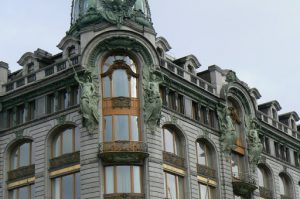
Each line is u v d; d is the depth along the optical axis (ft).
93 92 186.50
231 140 218.18
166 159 193.06
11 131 206.59
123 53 192.75
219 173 212.43
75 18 225.35
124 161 181.16
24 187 199.52
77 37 203.10
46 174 193.06
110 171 181.68
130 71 191.21
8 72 226.79
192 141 205.67
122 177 181.57
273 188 246.27
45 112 199.11
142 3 225.56
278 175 253.65
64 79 195.42
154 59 194.90
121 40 190.49
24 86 205.36
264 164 244.42
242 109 233.96
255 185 225.15
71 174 187.93
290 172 262.47
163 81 197.47
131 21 202.18
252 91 248.73
